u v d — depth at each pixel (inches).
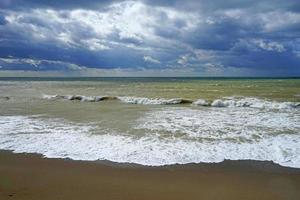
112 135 471.8
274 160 349.4
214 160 350.0
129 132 493.4
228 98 1040.2
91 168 325.4
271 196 258.5
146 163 339.9
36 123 575.8
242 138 454.0
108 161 346.3
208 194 262.7
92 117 650.8
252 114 699.4
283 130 511.2
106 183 285.9
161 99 985.5
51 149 393.7
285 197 256.7
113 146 405.7
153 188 274.7
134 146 406.0
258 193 264.7
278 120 610.9
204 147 402.6
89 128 526.3
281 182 288.4
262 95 1149.1
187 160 349.4
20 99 1081.4
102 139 444.5
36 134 479.5
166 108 819.4
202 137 459.8
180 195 260.5
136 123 577.0
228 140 441.4
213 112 734.5
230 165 334.0
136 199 251.8
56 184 284.0
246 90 1450.5
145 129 518.3
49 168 326.3
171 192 266.5
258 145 412.5
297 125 555.5
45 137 458.6
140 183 286.0
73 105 892.6
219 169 322.3
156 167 327.9
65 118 636.7
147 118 637.9
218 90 1472.7
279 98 1026.1
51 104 922.7
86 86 2138.3
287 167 327.3
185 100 957.8
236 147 402.3
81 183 285.9
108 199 250.8
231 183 286.4
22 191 268.1
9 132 494.6
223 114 698.8
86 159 353.7
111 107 842.2
